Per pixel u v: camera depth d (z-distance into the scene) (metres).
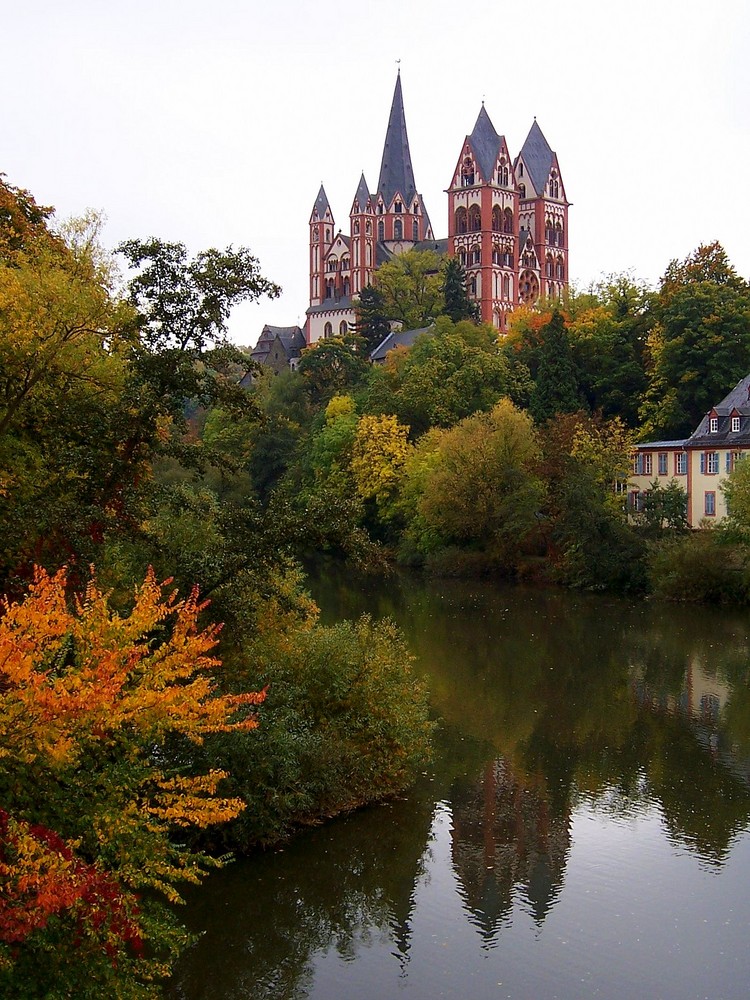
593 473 73.94
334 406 100.25
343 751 27.19
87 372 27.05
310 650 28.39
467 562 76.44
